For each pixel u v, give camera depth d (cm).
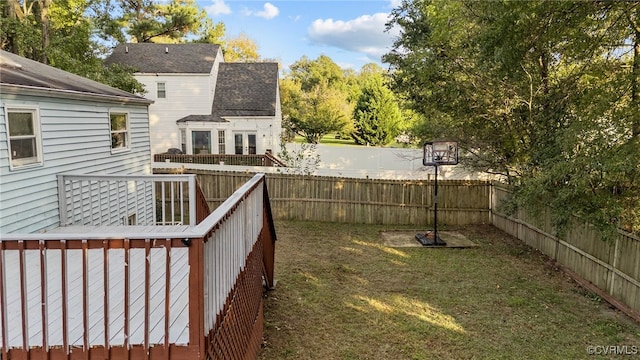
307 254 853
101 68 1642
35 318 300
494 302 617
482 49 706
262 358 459
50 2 1619
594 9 576
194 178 617
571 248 731
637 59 564
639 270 554
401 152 1823
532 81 766
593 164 555
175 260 427
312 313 576
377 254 859
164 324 275
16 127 520
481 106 867
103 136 748
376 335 514
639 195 580
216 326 291
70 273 395
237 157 1852
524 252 867
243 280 402
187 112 2180
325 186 1147
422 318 563
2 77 520
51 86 581
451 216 1116
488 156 933
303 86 4575
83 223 623
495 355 470
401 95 1262
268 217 630
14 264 423
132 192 856
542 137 735
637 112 541
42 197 566
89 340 266
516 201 790
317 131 2858
